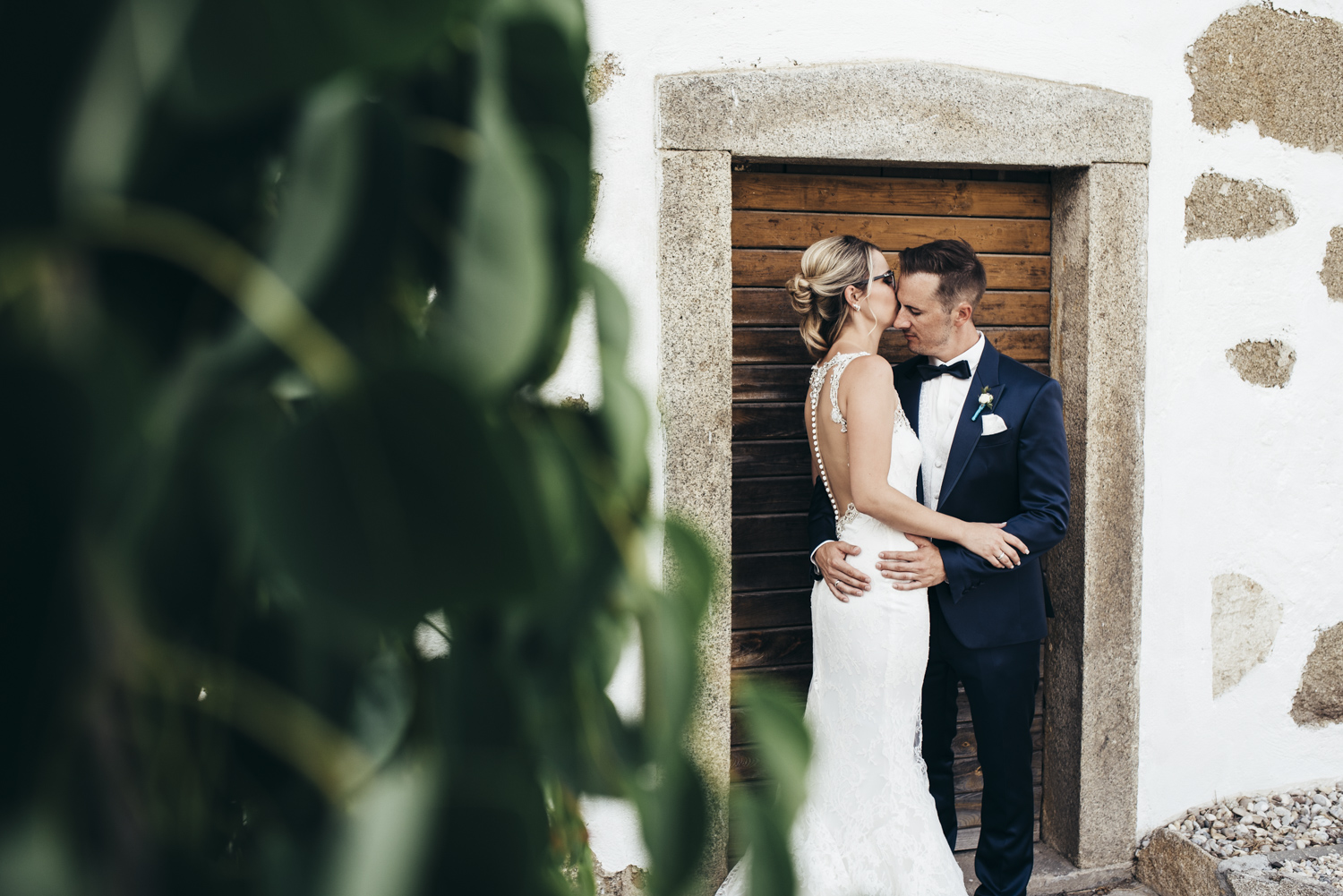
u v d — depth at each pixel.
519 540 0.21
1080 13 2.83
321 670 0.29
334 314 0.22
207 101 0.19
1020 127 2.79
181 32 0.18
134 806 0.22
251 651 0.28
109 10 0.19
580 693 0.36
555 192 0.31
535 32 0.30
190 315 0.22
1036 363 3.11
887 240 2.96
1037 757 3.19
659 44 2.49
